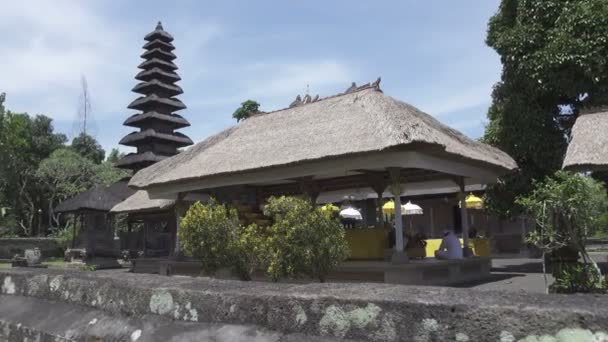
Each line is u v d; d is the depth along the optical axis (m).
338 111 14.30
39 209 51.91
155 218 28.02
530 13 16.64
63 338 3.58
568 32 15.47
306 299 2.56
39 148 55.50
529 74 16.17
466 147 14.15
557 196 8.02
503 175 16.52
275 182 16.27
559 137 16.80
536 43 16.30
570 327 1.79
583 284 8.00
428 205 30.52
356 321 2.35
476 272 14.34
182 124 43.62
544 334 1.83
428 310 2.14
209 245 9.78
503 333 1.92
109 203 29.38
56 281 4.27
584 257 8.16
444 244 13.98
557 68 15.65
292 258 8.73
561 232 8.20
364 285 2.76
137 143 42.44
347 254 9.23
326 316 2.46
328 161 12.14
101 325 3.47
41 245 35.91
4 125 41.66
